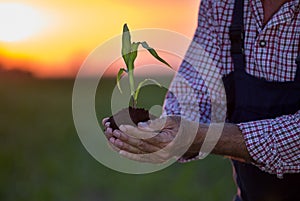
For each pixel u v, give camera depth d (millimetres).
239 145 2838
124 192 7484
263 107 3014
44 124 11023
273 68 3020
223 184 7480
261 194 3156
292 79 2990
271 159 2834
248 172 3154
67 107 13078
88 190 7637
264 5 3021
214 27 3160
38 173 7992
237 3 3078
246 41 3059
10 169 8109
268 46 3012
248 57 3062
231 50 3088
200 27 3229
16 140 9758
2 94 12922
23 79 14359
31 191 7418
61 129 10406
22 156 8711
